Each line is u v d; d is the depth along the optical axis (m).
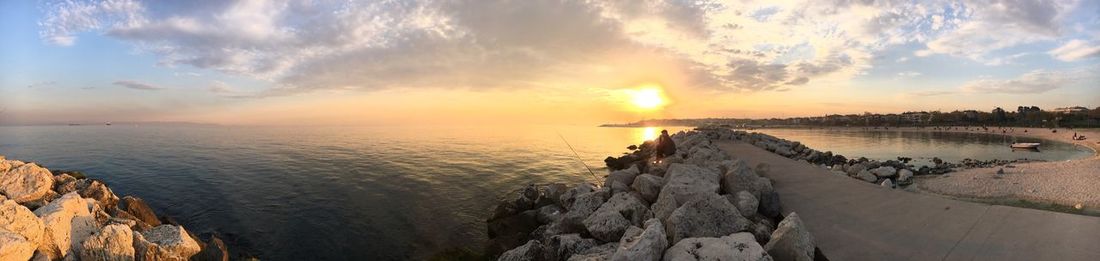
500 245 10.47
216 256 9.80
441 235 12.47
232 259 10.86
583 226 9.61
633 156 30.52
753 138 40.75
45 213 8.20
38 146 44.25
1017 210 8.48
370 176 22.53
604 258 6.70
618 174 14.63
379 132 97.50
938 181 17.05
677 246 6.41
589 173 25.34
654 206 9.76
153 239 9.13
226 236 12.40
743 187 10.30
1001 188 14.79
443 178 21.98
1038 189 14.16
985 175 17.48
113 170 25.39
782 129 154.62
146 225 11.39
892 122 149.62
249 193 17.94
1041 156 34.22
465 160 30.75
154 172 24.19
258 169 25.28
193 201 16.50
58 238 8.11
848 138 72.69
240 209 15.21
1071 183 14.61
